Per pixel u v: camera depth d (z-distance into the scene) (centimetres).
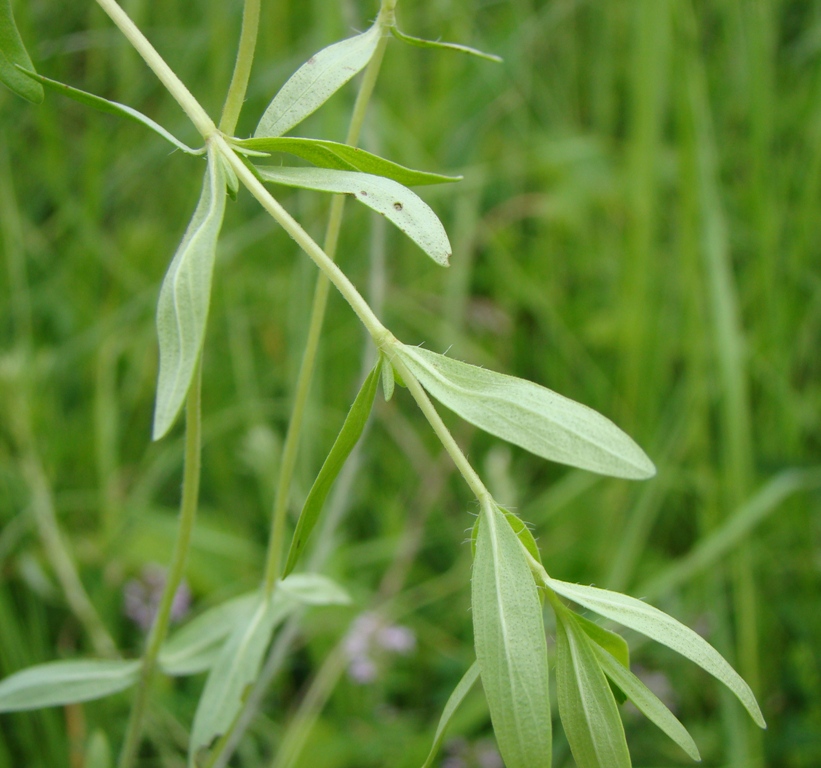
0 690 13
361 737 21
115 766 19
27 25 25
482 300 30
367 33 10
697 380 24
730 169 29
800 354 27
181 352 8
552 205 30
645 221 26
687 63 25
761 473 24
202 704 12
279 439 26
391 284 29
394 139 28
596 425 9
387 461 27
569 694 9
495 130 32
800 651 22
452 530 25
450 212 30
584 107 34
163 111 29
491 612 8
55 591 21
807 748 20
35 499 20
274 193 28
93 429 25
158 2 29
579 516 26
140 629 23
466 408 9
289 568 9
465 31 31
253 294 28
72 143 29
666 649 23
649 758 21
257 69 29
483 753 20
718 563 22
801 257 27
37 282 27
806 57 29
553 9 31
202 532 23
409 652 22
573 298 30
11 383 21
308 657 23
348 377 27
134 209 29
